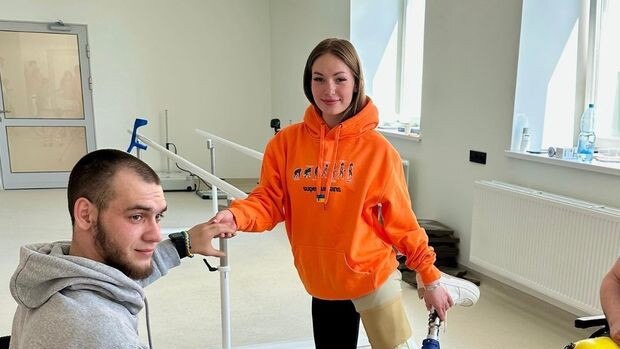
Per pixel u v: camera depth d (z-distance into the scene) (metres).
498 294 2.84
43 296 0.72
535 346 2.25
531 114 2.71
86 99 5.90
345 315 1.34
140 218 0.78
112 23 5.83
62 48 5.72
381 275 1.21
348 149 1.20
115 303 0.76
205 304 2.67
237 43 6.34
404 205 1.20
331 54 1.16
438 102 3.32
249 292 2.85
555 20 2.63
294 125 1.34
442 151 3.31
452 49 3.14
